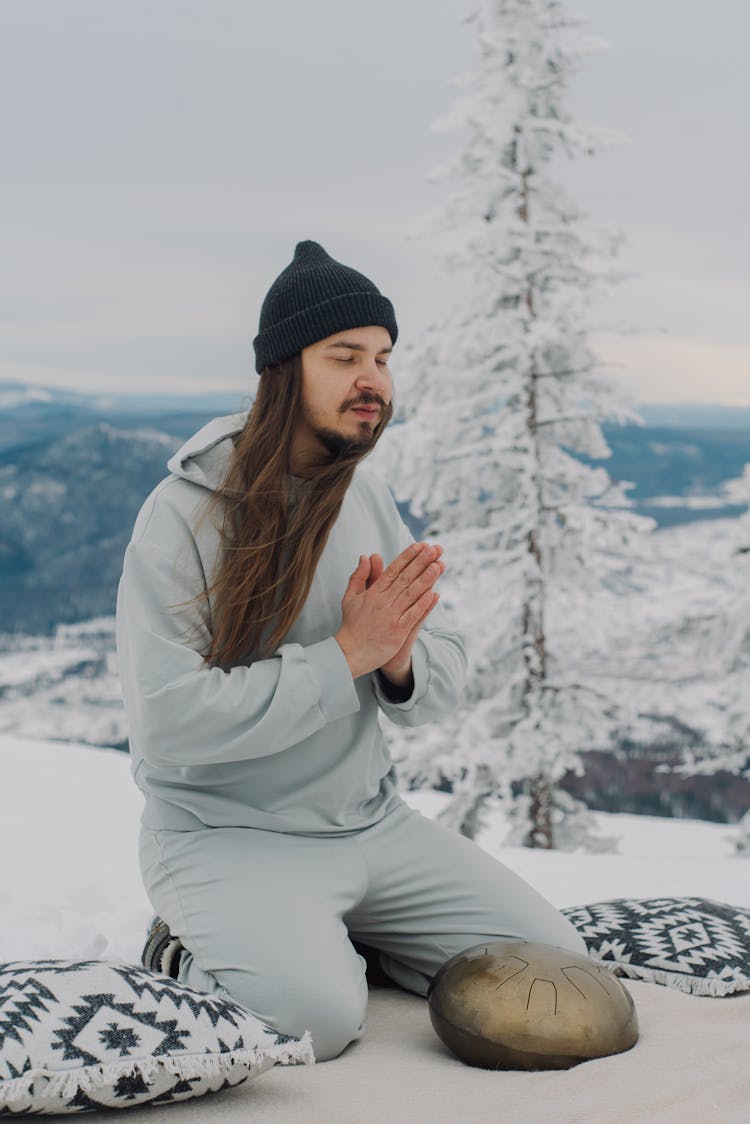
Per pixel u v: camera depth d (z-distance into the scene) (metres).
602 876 4.94
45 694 72.50
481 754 11.48
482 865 2.73
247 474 2.53
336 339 2.49
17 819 6.18
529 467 11.79
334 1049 2.29
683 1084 2.06
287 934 2.34
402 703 2.66
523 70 12.11
